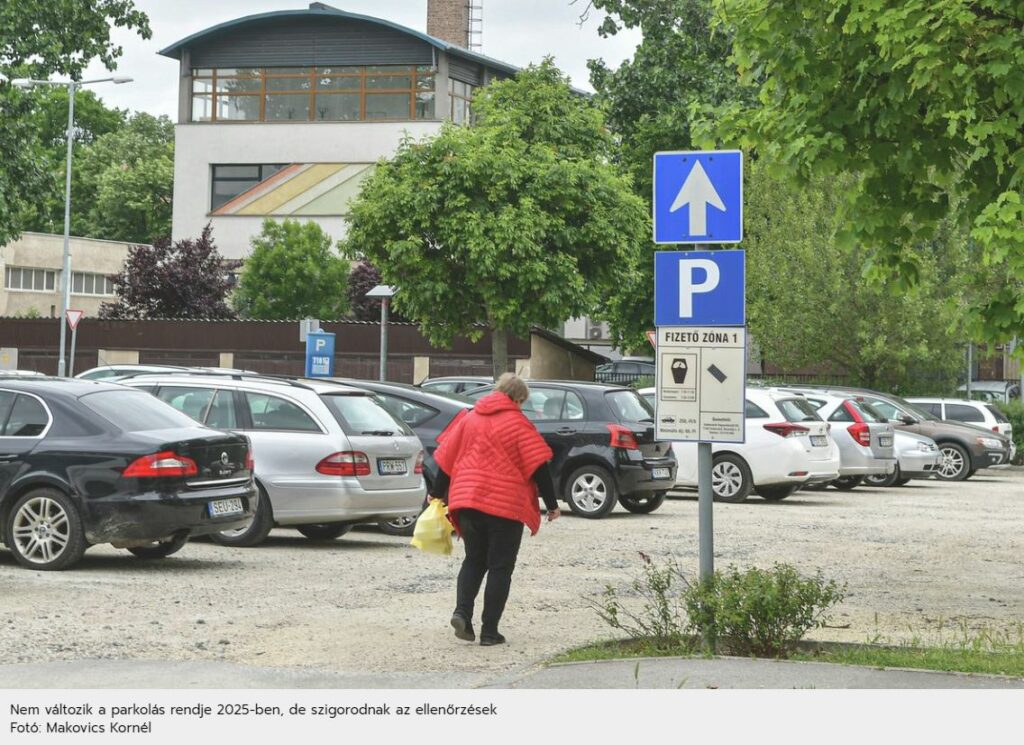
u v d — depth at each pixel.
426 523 9.97
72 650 8.83
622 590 12.22
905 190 11.23
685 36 39.62
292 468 14.89
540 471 9.64
